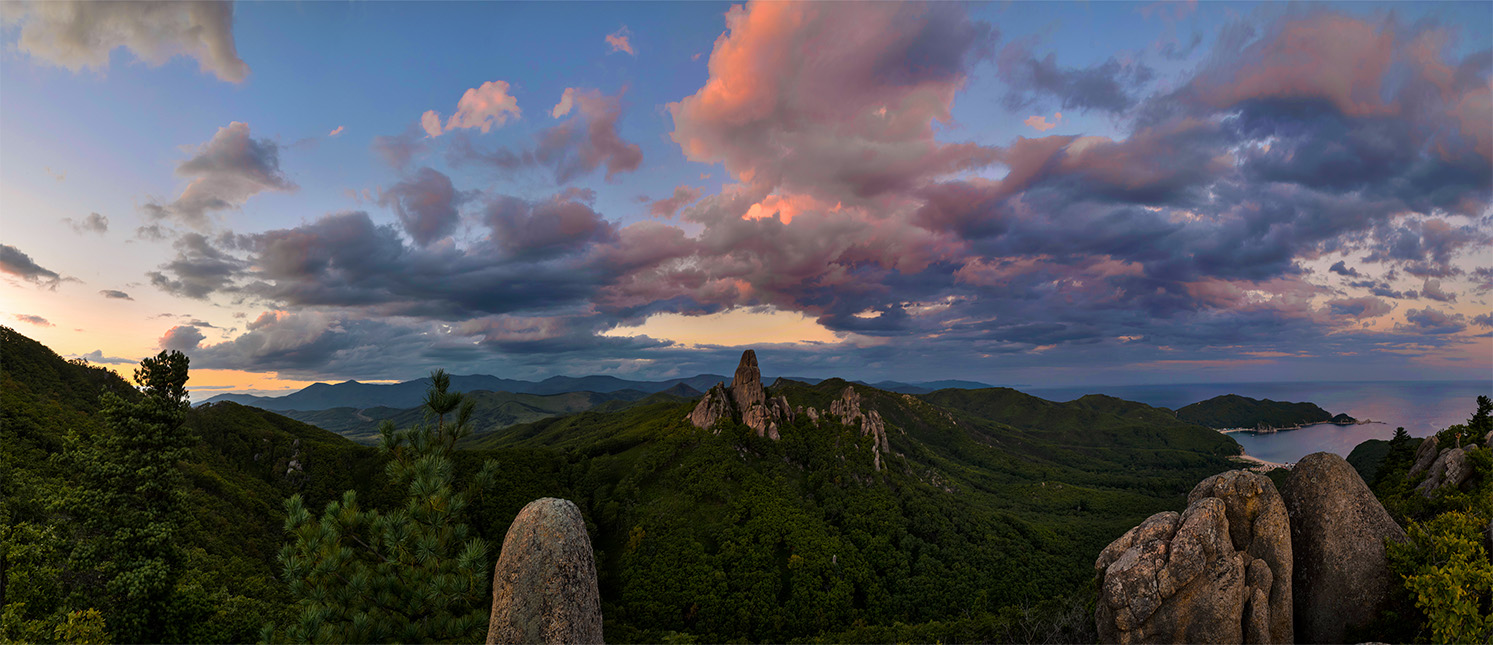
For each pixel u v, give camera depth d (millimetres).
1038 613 34406
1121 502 192625
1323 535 17234
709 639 86750
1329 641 16656
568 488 134250
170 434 31859
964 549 118000
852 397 172375
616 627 86000
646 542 107688
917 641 58562
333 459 131625
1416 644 15188
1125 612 16609
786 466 134750
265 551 81250
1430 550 16219
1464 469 31672
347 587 16125
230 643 34875
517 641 11047
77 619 25531
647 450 145250
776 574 99312
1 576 27125
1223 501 17969
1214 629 15742
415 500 16672
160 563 30578
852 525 117875
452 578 15578
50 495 33562
